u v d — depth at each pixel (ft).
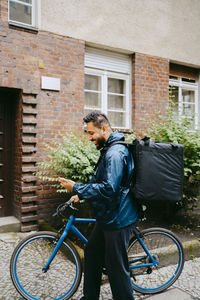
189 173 14.56
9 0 14.76
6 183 15.12
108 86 18.53
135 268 8.45
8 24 13.66
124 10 17.83
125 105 18.98
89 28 16.42
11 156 15.23
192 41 21.24
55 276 8.02
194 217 17.06
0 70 13.42
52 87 15.01
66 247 8.07
